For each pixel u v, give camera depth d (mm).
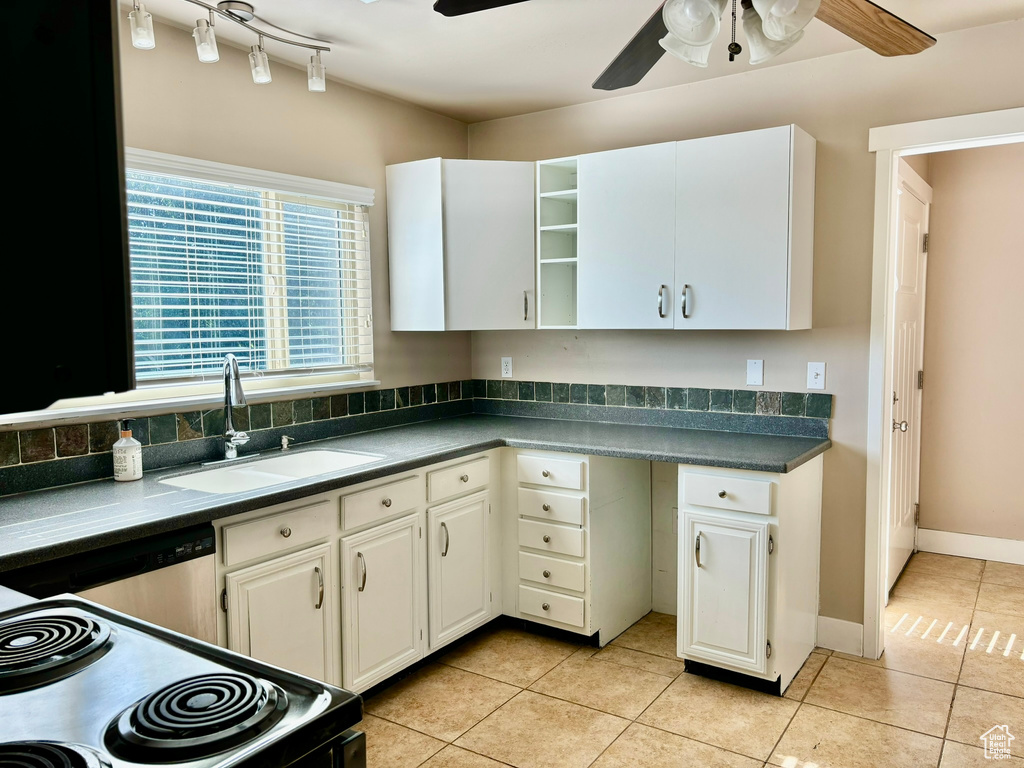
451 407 3791
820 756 2221
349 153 3170
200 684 954
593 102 3432
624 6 2357
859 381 2857
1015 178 3756
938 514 4133
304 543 2268
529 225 3314
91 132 522
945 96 2641
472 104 3469
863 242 2820
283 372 2934
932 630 3146
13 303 482
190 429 2609
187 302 2605
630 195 3010
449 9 1687
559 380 3629
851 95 2812
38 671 990
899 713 2467
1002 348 3865
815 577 2926
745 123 3049
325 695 940
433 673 2809
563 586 2994
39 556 1627
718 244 2820
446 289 3217
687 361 3254
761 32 1735
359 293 3268
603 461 2971
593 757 2238
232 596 2055
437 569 2797
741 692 2635
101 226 530
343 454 2771
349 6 2332
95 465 2338
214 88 2631
